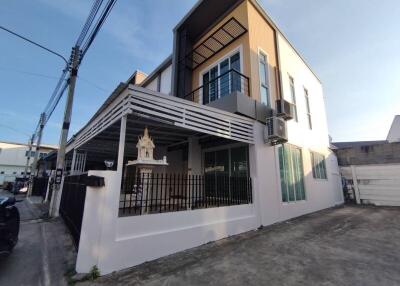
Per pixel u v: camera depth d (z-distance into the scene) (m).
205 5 8.73
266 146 7.32
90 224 3.70
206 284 3.26
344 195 13.14
